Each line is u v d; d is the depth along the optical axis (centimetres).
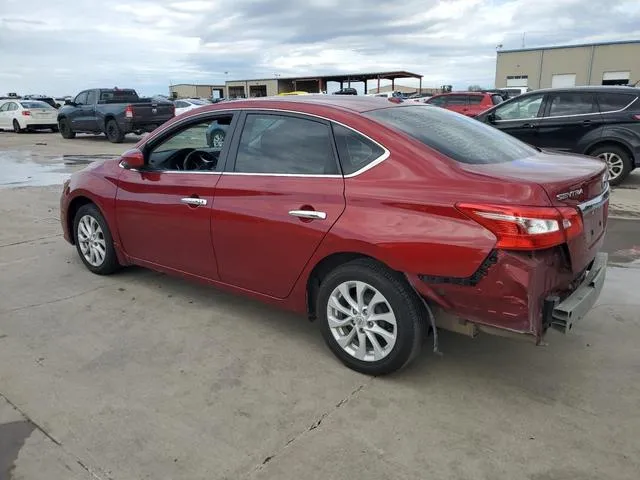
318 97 391
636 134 920
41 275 517
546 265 275
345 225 317
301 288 353
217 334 393
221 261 394
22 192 955
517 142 393
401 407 302
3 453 266
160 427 286
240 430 283
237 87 5169
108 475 251
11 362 352
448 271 285
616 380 328
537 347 369
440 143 323
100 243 505
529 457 261
